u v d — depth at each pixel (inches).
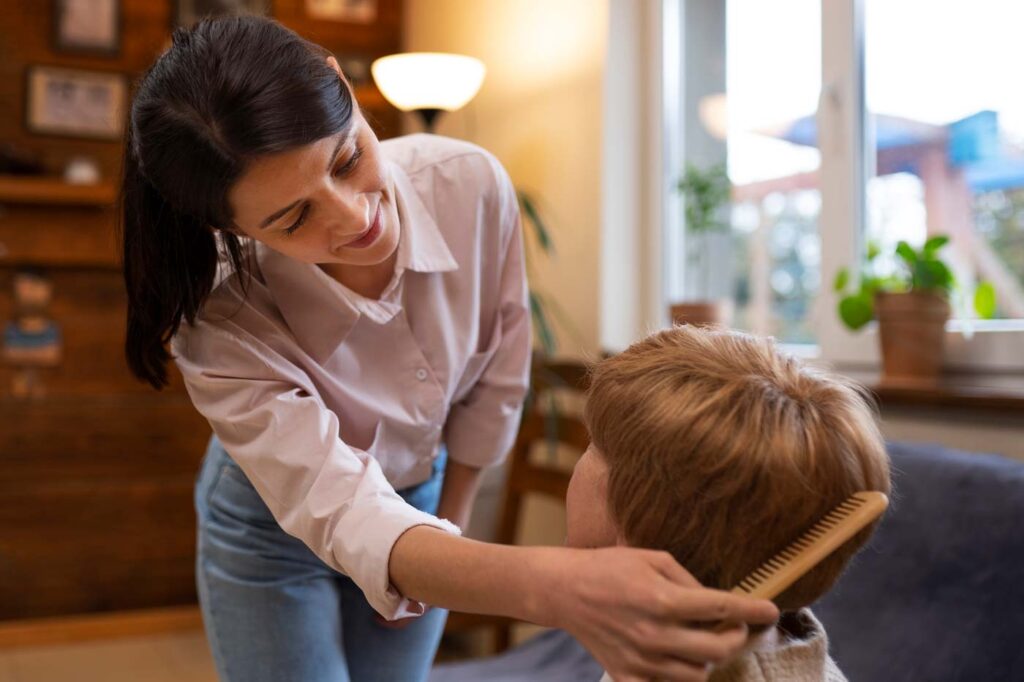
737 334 36.9
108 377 161.8
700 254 114.6
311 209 41.4
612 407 34.6
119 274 162.2
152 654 138.6
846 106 96.0
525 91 131.1
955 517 62.6
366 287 52.7
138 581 150.9
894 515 66.0
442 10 157.5
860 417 33.8
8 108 161.9
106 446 156.3
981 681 56.6
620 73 117.0
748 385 33.0
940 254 89.4
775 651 33.2
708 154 113.8
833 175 97.2
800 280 103.4
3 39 161.5
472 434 60.6
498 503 122.6
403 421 54.6
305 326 51.6
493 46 139.3
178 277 46.4
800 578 32.7
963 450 74.3
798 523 31.9
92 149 165.8
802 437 32.0
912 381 82.5
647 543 33.4
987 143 84.7
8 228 156.3
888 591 63.9
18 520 145.4
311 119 39.1
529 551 31.8
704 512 32.3
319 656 53.4
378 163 43.7
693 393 33.2
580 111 120.0
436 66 117.1
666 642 27.2
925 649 60.0
